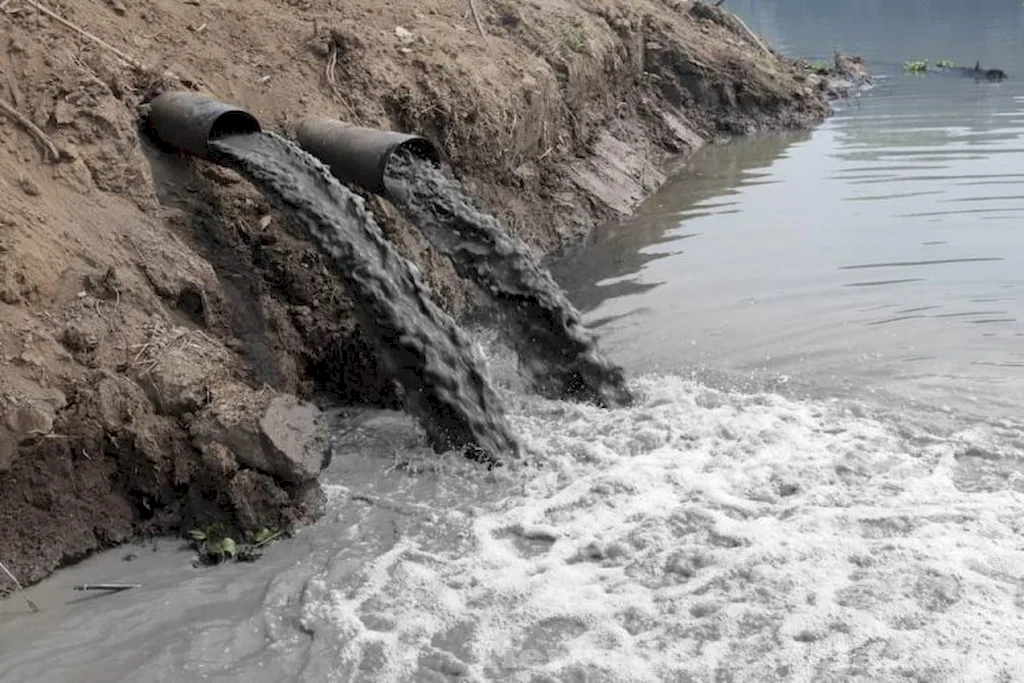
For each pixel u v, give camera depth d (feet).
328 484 23.04
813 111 66.85
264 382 25.05
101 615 18.81
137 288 23.47
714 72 66.28
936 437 23.98
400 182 28.60
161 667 17.47
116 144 25.88
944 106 67.10
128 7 31.32
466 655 17.62
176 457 21.36
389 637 18.11
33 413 20.04
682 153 60.18
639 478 22.57
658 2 74.64
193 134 26.25
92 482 20.94
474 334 30.01
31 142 24.40
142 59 29.32
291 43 34.09
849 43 101.19
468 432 23.84
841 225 41.42
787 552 19.70
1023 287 33.30
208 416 21.58
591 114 53.21
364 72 34.68
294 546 20.86
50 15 27.45
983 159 50.75
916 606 18.06
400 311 24.40
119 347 22.26
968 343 29.25
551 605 18.79
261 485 21.20
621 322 32.24
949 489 21.66
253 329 26.00
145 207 25.96
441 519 21.61
